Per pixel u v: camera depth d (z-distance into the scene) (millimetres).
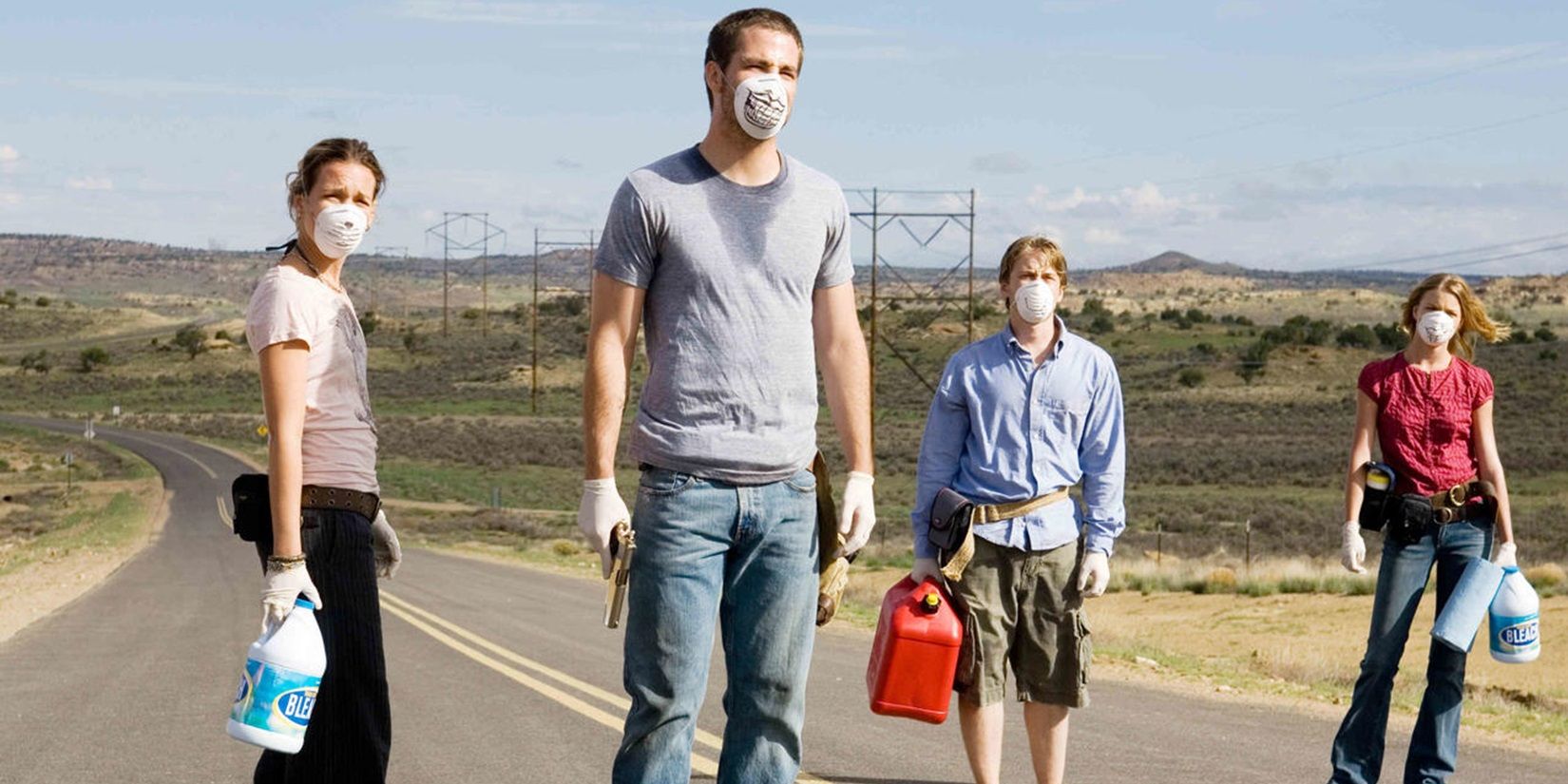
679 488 4074
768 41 4062
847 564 4309
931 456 6027
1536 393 112000
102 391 188875
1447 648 6340
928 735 8391
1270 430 109438
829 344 4320
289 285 4453
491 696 10328
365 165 4547
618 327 4098
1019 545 5852
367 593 4566
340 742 4535
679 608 4094
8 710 9719
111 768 7535
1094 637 16906
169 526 54531
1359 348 154875
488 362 176625
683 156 4172
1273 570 29859
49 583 26766
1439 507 6320
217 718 9320
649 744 4152
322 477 4496
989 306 172375
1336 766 6453
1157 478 82000
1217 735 8602
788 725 4258
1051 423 5922
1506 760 7805
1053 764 6043
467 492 81062
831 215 4238
